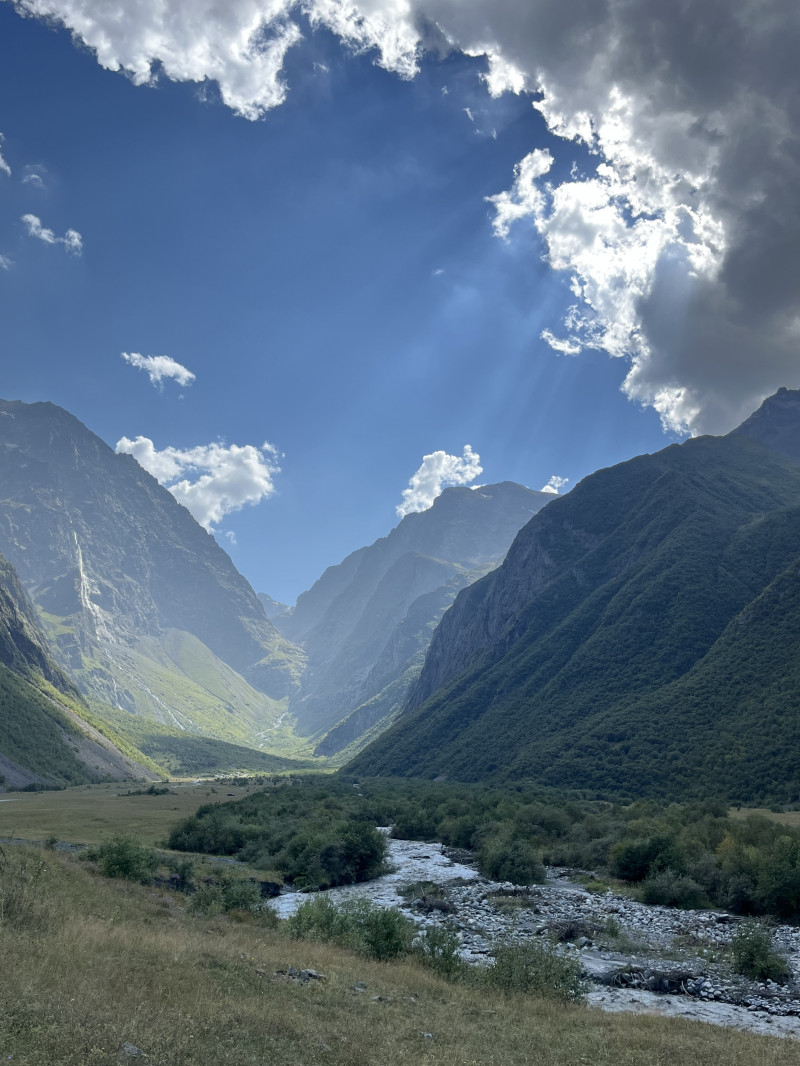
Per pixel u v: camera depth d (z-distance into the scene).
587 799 139.75
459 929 50.09
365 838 75.19
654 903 61.94
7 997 15.14
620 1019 27.55
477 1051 19.53
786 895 56.31
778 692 146.38
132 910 33.28
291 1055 15.80
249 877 65.62
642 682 188.38
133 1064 13.26
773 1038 27.11
